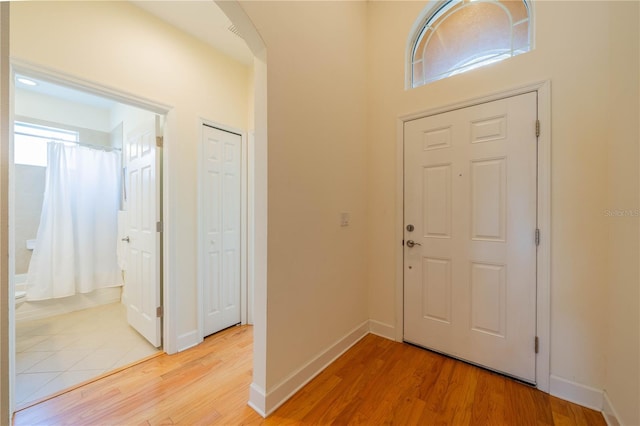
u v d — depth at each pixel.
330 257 1.96
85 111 3.52
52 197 2.91
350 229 2.19
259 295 1.50
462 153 1.93
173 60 2.12
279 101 1.54
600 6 1.47
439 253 2.05
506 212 1.76
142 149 2.32
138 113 2.80
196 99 2.27
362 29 2.35
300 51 1.68
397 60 2.27
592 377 1.48
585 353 1.50
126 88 1.86
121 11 1.85
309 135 1.76
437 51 2.16
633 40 1.23
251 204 2.70
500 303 1.79
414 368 1.87
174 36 2.13
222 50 2.45
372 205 2.42
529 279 1.68
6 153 0.72
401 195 2.24
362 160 2.36
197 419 1.41
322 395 1.60
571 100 1.54
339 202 2.06
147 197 2.24
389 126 2.31
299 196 1.69
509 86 1.74
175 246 2.12
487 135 1.83
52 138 3.05
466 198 1.92
